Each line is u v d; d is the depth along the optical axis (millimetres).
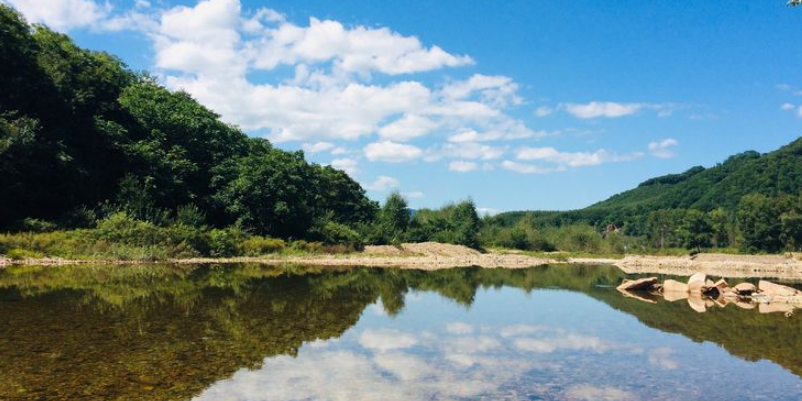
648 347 10711
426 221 70750
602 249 85188
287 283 21672
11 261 25594
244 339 10344
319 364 8578
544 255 67188
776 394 7551
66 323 11430
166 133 46844
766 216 84188
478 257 52312
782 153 130625
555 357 9562
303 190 50031
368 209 73875
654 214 116500
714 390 7684
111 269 24641
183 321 12086
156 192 40625
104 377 7438
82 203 36188
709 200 132375
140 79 58625
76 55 43406
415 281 25422
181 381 7367
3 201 31109
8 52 34281
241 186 45156
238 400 6625
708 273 40438
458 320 13742
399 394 7016
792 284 30766
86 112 40156
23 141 30844
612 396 7219
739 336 12203
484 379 7871
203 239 35031
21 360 8227
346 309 15078
